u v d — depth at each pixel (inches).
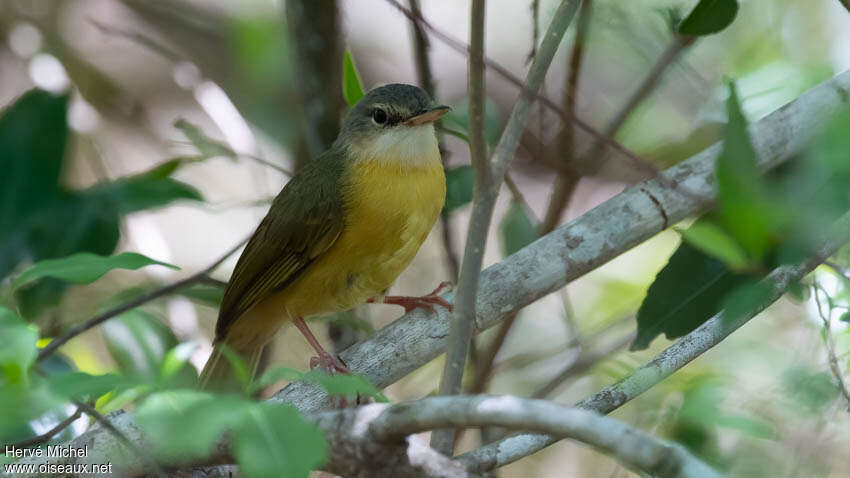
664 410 356.5
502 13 701.9
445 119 439.2
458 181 439.2
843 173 202.4
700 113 480.4
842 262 326.0
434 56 694.5
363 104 398.6
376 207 385.4
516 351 528.7
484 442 421.1
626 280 536.4
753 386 371.2
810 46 518.6
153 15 706.2
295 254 393.1
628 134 519.8
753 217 209.3
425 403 206.7
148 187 427.8
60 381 185.8
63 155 432.5
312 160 413.7
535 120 485.7
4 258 413.1
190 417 165.3
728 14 335.0
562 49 578.9
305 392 315.0
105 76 666.2
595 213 344.2
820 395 318.0
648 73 478.0
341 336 479.8
